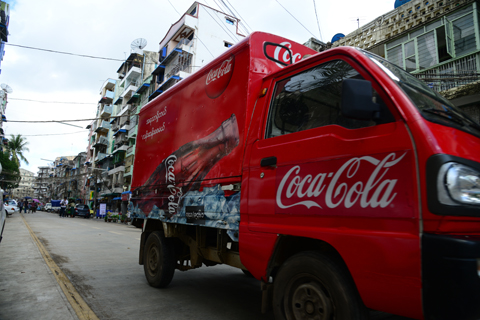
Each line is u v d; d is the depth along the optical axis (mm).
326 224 2150
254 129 2924
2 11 28109
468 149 1818
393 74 2234
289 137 2562
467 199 1630
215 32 29359
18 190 136500
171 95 4629
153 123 5074
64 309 3617
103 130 51469
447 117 2043
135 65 41125
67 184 75625
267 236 2549
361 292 1895
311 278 2209
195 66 27531
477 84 8539
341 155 2139
